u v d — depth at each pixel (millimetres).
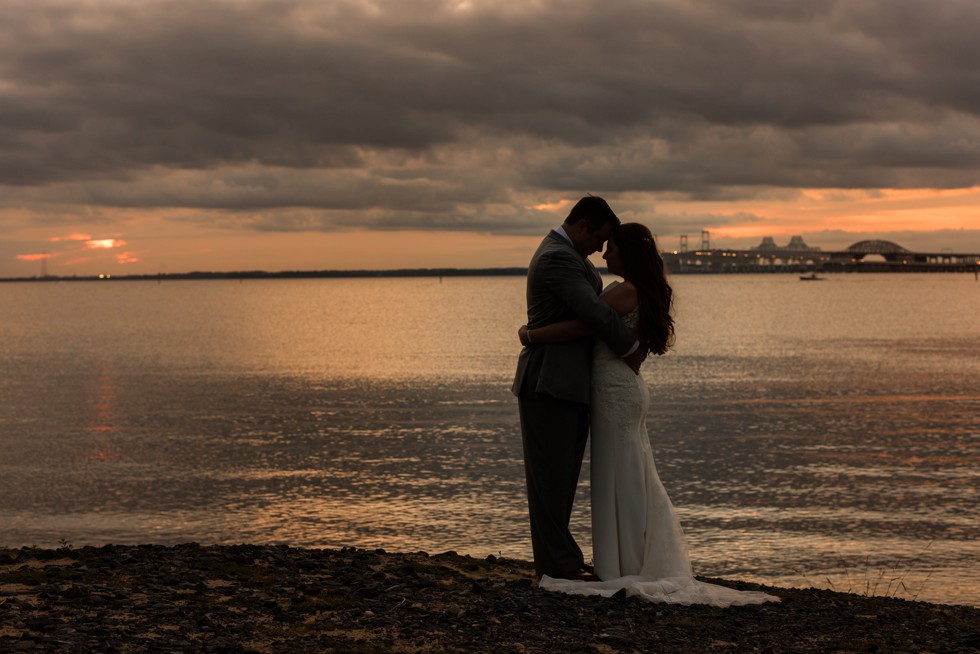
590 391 6613
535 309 6500
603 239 6523
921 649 5691
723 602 6566
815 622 6266
